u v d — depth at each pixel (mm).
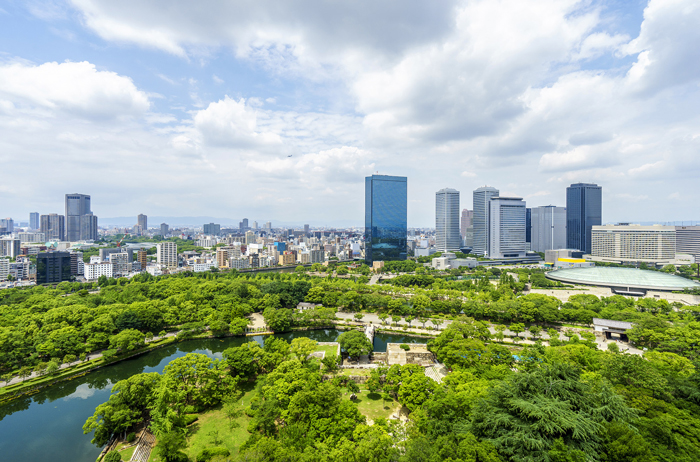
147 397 118812
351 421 102000
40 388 151625
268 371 155625
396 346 195625
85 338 188500
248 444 98062
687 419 91875
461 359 149875
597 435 79062
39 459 109062
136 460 100938
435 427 96438
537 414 79250
